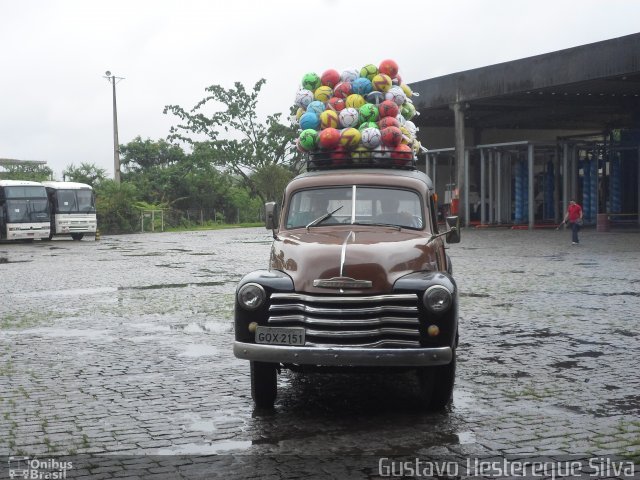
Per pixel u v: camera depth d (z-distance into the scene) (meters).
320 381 8.13
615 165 44.25
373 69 9.93
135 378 8.27
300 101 9.90
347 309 6.59
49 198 44.03
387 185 8.19
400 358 6.45
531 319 12.00
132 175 68.44
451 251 26.44
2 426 6.48
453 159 51.34
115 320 12.52
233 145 67.19
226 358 9.34
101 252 31.25
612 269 19.72
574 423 6.41
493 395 7.38
